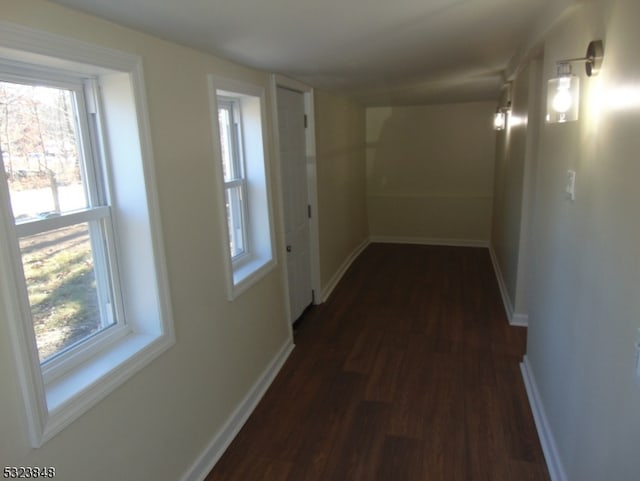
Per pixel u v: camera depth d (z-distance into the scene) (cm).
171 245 201
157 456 193
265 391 301
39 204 155
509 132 451
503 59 320
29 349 131
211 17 162
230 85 254
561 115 181
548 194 248
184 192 210
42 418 136
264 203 311
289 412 278
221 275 247
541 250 267
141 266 188
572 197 194
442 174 681
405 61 293
